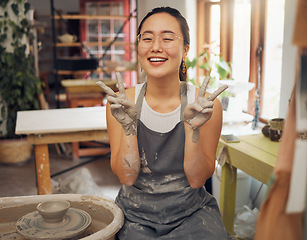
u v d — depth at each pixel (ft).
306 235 2.39
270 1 10.41
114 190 11.59
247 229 8.38
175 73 5.10
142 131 5.03
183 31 5.10
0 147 13.92
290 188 2.36
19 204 5.15
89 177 10.93
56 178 12.60
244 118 9.39
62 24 29.91
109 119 5.29
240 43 11.82
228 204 8.16
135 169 4.93
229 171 8.04
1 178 12.80
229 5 11.94
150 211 5.05
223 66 10.86
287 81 8.68
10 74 14.37
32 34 15.87
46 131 8.38
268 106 11.00
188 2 13.30
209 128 5.12
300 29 2.21
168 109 5.21
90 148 14.75
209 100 4.37
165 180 5.11
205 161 4.94
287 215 2.45
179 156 5.03
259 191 9.49
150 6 15.05
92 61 17.39
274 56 10.59
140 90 5.37
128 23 21.91
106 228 4.33
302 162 2.33
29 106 14.90
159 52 4.87
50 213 4.50
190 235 4.77
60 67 17.16
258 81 10.21
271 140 7.97
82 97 14.89
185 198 5.04
